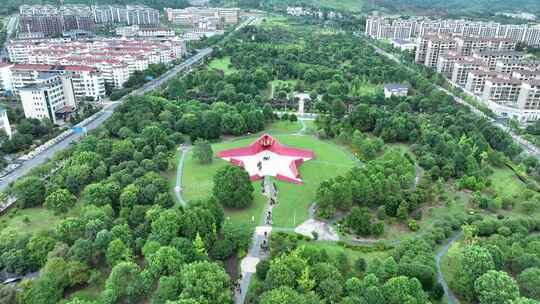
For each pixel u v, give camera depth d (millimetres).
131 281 121938
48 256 131875
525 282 124688
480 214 179000
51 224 163625
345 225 165500
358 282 119125
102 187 167750
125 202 164625
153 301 116000
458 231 164750
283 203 184250
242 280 135250
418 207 181250
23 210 173875
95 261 136750
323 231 163750
